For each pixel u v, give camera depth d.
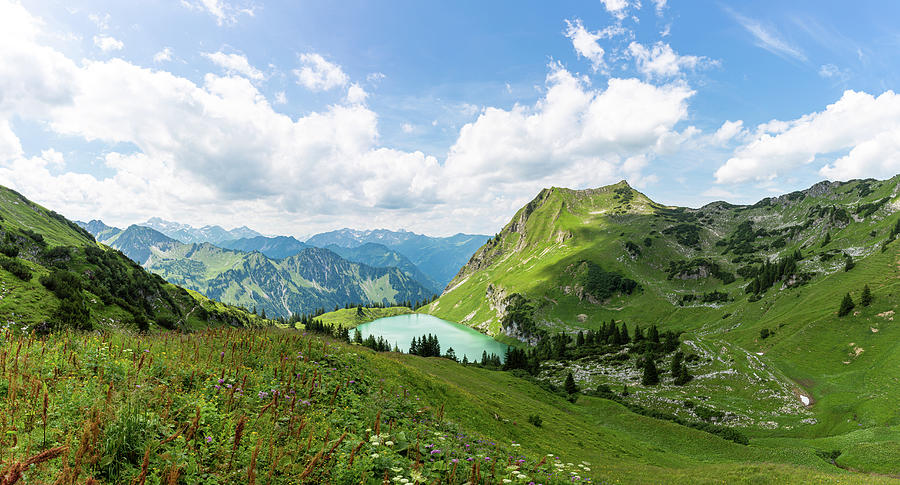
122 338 15.97
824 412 74.50
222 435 8.64
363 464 8.86
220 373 13.47
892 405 68.81
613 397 95.75
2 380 9.12
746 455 50.66
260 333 23.77
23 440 6.86
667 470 31.98
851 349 104.69
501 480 10.77
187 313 150.25
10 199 192.12
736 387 89.88
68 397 8.83
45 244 138.12
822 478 28.12
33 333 13.12
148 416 8.11
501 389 62.69
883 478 28.64
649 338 147.25
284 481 7.79
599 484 19.56
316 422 11.86
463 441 15.27
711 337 172.50
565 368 133.50
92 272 127.56
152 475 6.52
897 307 112.44
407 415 17.53
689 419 78.81
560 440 38.09
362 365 24.47
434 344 178.12
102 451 6.77
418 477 8.44
